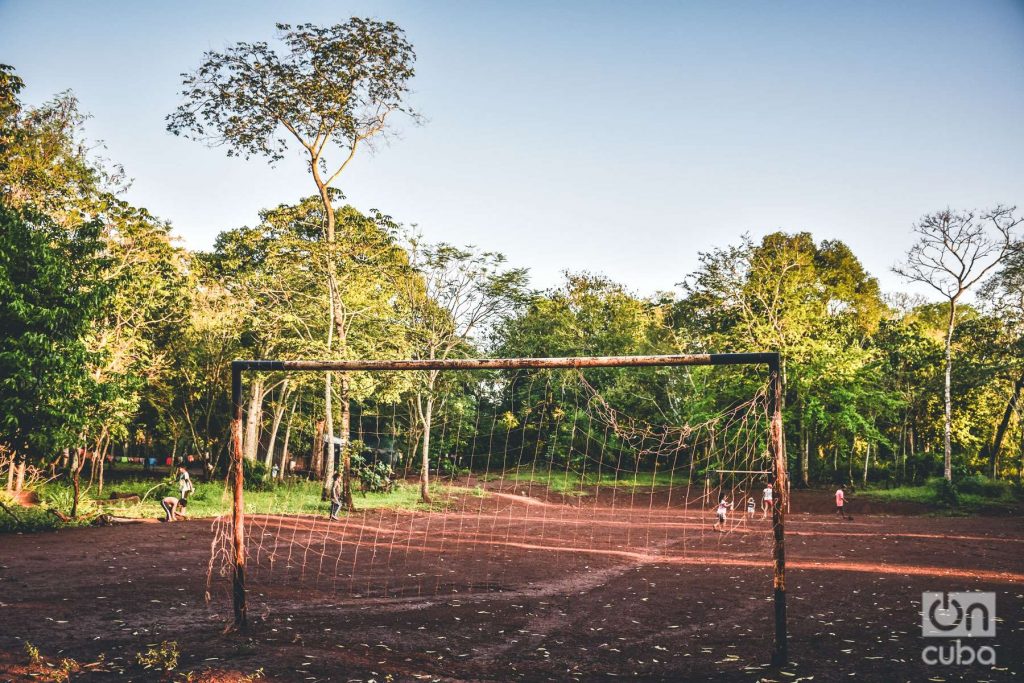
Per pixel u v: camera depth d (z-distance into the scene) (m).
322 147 26.88
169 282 29.33
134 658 7.05
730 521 26.52
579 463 44.28
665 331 47.81
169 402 35.41
